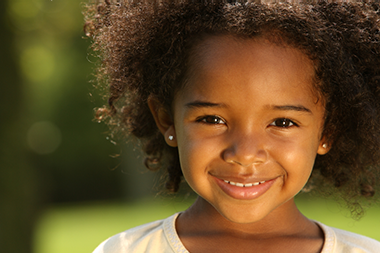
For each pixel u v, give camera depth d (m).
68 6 10.30
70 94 16.80
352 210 2.80
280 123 1.99
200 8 2.12
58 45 13.18
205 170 2.04
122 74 2.52
